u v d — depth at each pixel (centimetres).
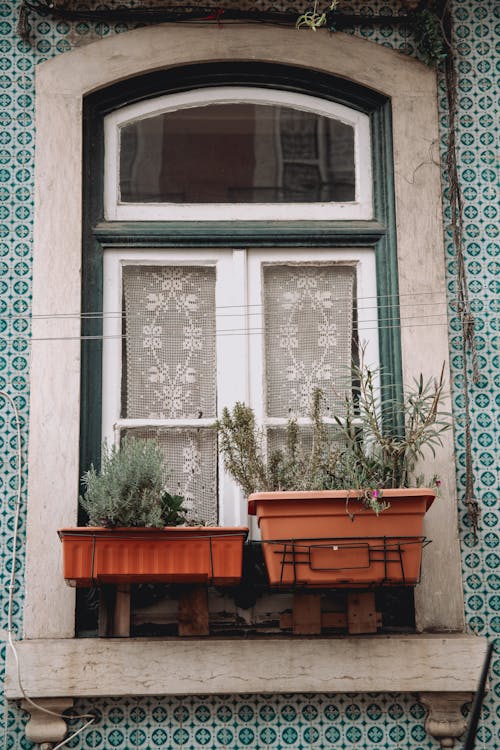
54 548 497
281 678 483
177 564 467
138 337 529
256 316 533
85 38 547
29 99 541
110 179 542
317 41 550
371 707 489
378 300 533
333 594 493
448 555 504
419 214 536
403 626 500
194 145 552
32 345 516
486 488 512
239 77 553
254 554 499
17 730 484
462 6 557
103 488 472
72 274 524
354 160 551
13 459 507
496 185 542
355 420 520
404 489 463
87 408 517
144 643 484
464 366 522
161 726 485
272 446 522
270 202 546
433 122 546
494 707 489
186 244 534
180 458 520
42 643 483
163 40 547
